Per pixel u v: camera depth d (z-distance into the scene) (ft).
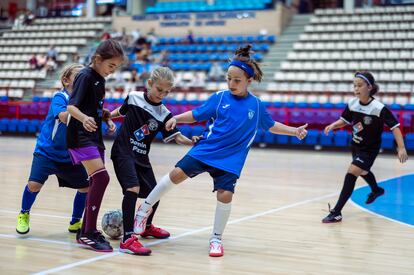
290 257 11.14
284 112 46.03
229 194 11.20
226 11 66.39
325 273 9.93
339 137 44.24
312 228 14.47
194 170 11.25
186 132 48.73
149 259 10.64
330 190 22.70
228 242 12.47
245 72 11.36
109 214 12.47
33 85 63.52
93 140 11.38
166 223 14.71
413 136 41.45
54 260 10.34
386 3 69.92
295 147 47.21
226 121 11.37
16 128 56.80
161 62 59.72
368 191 22.41
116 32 70.95
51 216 15.29
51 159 12.41
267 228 14.32
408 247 12.36
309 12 76.33
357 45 55.42
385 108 15.69
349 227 14.73
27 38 74.18
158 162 33.45
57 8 88.17
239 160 11.33
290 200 19.66
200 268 10.07
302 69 54.49
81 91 10.89
